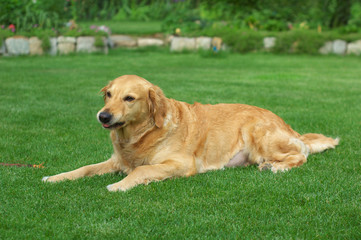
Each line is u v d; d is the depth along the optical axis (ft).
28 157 16.74
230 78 39.93
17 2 59.67
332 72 45.78
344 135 20.44
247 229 10.34
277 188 13.05
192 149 14.78
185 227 10.34
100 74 40.50
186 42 64.18
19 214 10.96
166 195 12.50
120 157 14.62
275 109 26.35
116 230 10.17
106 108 13.26
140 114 13.91
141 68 46.14
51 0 65.05
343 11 75.92
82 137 19.75
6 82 34.47
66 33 58.18
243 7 79.82
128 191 12.75
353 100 29.89
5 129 20.68
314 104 28.25
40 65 46.39
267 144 15.93
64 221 10.65
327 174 14.49
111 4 111.96
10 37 54.44
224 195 12.53
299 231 10.28
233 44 64.28
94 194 12.51
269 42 65.05
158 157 14.21
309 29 73.51
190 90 32.45
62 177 14.08
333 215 11.12
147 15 111.65
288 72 45.21
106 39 60.54
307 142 17.33
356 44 64.13
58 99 28.25
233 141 15.84
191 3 111.24
